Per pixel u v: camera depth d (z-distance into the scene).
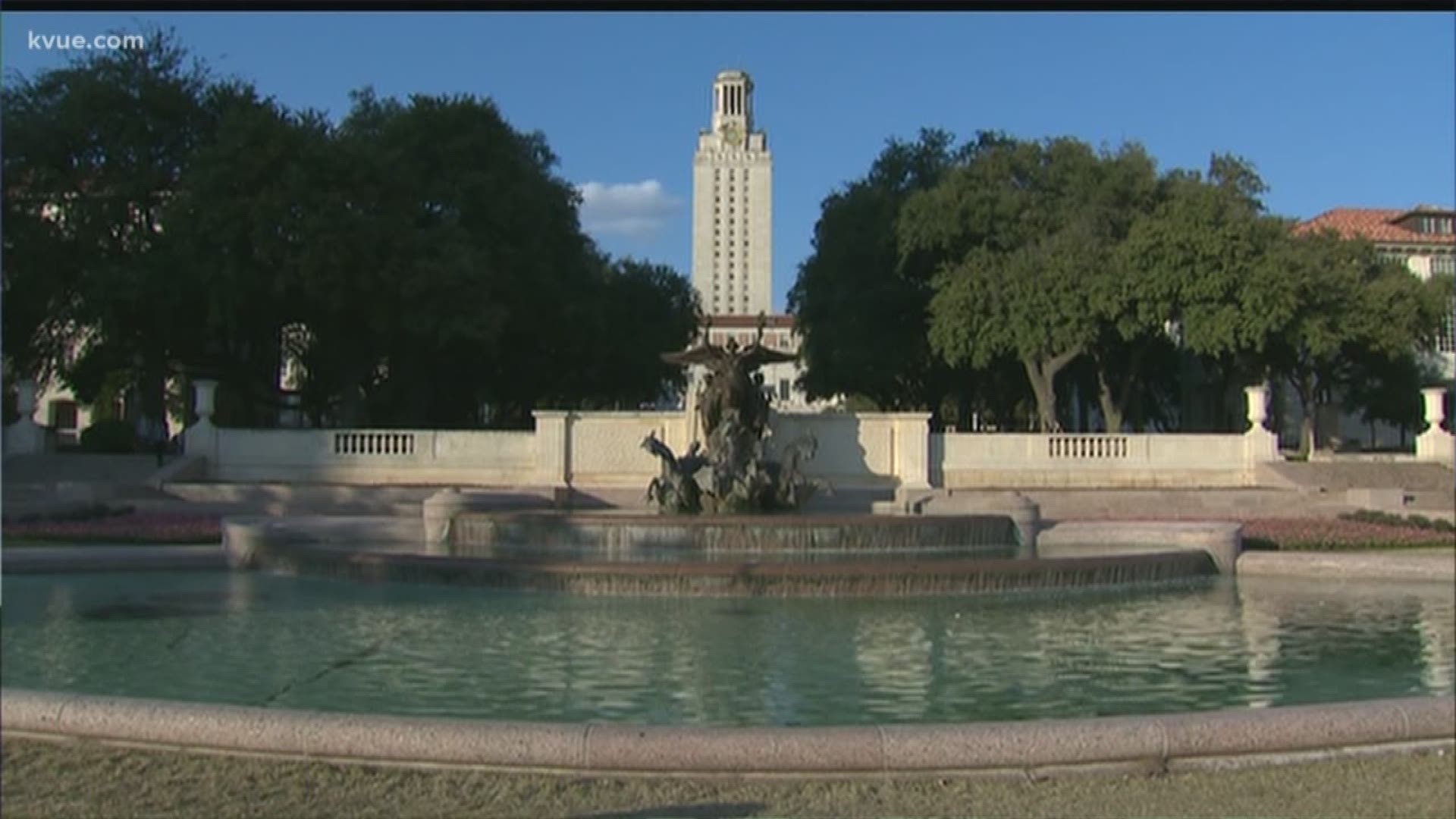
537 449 37.56
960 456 39.44
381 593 18.03
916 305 55.94
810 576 17.70
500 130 49.50
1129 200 49.88
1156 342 56.12
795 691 11.31
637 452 37.38
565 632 14.56
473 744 7.59
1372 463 41.97
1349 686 11.88
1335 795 7.18
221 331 45.19
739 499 27.52
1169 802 7.05
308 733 7.79
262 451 37.91
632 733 7.62
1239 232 45.41
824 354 61.53
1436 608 17.52
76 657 12.84
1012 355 55.75
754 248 164.12
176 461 37.16
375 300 42.22
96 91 41.06
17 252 39.28
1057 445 39.97
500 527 24.03
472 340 45.56
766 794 7.16
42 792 7.10
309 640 13.92
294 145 40.44
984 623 15.61
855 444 37.97
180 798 7.02
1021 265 47.44
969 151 58.66
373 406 52.94
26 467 37.28
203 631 14.52
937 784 7.37
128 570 20.67
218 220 39.06
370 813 6.77
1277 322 45.31
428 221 48.16
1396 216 85.62
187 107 42.88
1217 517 34.47
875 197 56.56
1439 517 32.00
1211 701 11.10
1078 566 19.11
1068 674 12.30
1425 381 68.69
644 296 69.56
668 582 17.70
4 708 8.36
